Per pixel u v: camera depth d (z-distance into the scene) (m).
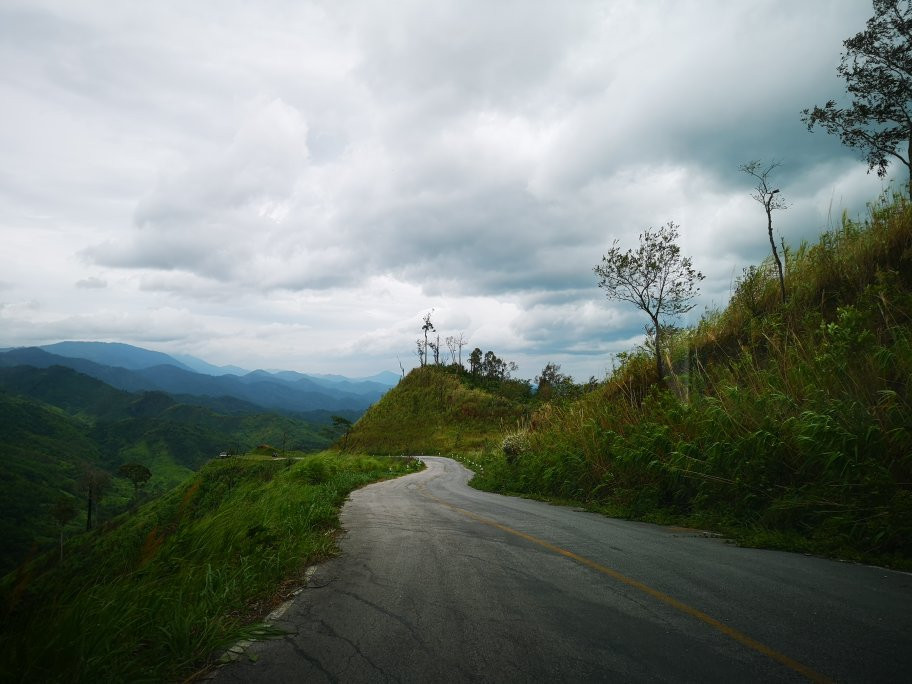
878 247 10.97
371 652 3.26
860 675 2.62
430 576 5.18
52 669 2.87
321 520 9.38
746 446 8.14
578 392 19.69
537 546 6.51
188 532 6.48
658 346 15.12
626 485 11.05
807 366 8.95
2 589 3.37
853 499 6.21
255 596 4.85
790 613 3.60
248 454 75.75
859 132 11.59
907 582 4.40
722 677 2.66
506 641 3.30
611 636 3.30
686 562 5.32
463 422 101.56
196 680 3.00
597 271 16.02
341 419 74.75
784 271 13.19
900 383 7.47
